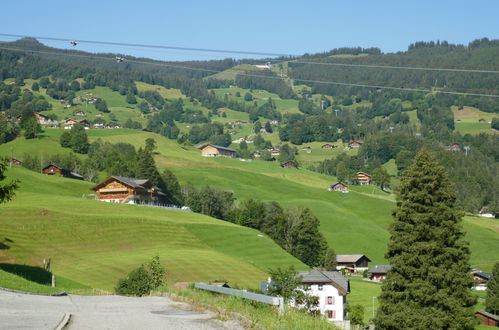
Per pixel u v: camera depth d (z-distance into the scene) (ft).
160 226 385.70
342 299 270.67
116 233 359.87
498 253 589.32
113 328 60.13
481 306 369.91
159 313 71.92
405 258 163.32
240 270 312.71
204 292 90.48
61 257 307.99
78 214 374.84
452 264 160.97
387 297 165.07
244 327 62.64
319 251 522.88
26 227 340.39
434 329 151.53
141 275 145.79
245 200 650.43
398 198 173.37
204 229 402.52
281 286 151.53
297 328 66.23
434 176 168.96
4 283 98.84
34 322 61.93
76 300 89.81
